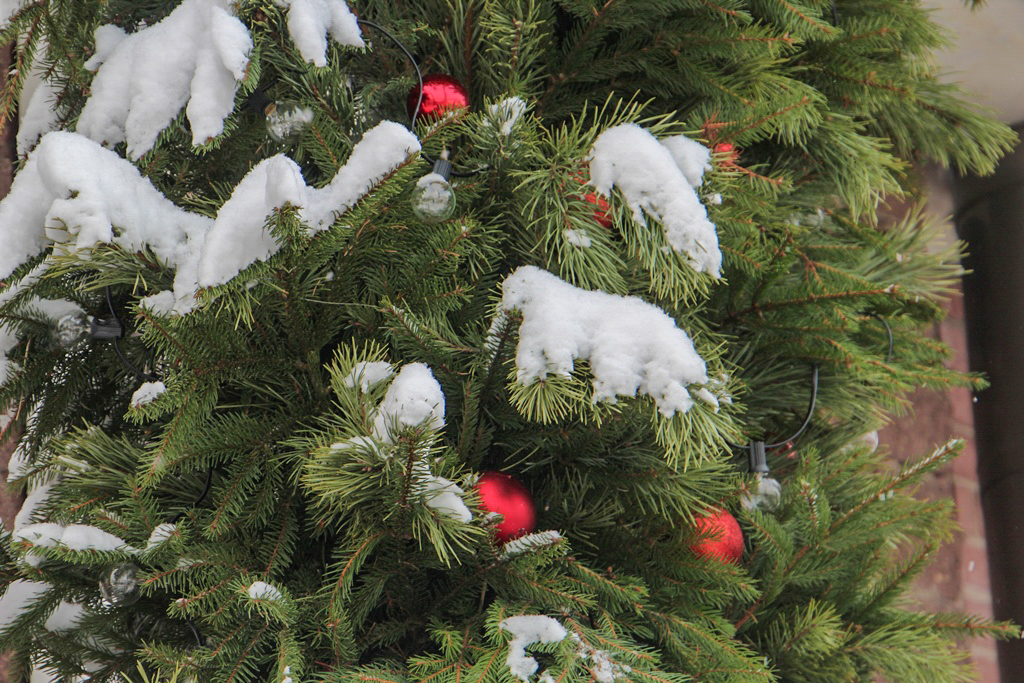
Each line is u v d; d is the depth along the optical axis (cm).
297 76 459
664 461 461
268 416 459
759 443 471
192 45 452
